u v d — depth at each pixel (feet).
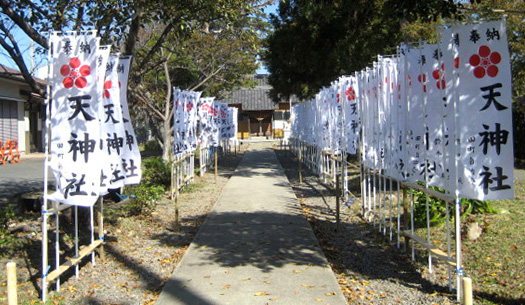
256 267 20.13
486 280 18.06
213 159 68.54
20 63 26.58
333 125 39.50
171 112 54.49
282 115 142.10
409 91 19.84
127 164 23.62
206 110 54.08
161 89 61.00
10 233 24.12
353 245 24.07
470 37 15.21
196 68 59.41
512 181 15.17
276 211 32.48
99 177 17.28
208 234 26.04
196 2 29.43
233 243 24.11
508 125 15.11
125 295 17.66
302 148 69.82
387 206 31.96
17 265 20.67
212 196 40.27
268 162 71.20
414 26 39.24
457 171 15.83
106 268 20.74
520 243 21.94
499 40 15.10
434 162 19.25
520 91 52.03
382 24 47.44
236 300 16.55
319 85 62.08
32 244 23.57
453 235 24.00
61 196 17.02
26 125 78.59
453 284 17.85
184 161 44.06
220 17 32.40
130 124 23.85
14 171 55.72
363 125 28.78
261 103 141.38
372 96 26.43
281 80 63.16
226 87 74.23
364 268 20.45
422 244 19.08
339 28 51.26
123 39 33.27
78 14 27.78
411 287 17.87
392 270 19.98
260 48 60.54
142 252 23.16
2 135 70.74
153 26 51.60
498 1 38.40
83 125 17.08
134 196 31.27
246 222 28.94
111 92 22.77
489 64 15.12
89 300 17.12
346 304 16.06
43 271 16.65
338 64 54.80
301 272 19.42
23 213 29.73
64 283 18.79
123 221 28.89
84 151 17.06
